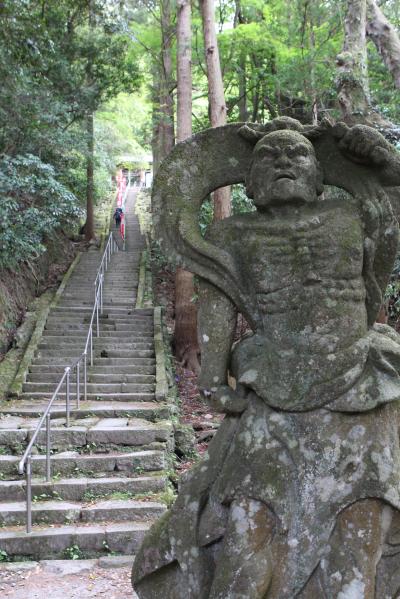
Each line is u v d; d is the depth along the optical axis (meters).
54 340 12.96
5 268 14.42
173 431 9.04
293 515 2.72
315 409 2.83
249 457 2.84
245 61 17.25
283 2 16.56
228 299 3.20
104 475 7.56
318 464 2.75
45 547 5.97
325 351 2.88
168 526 3.08
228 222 3.28
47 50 12.76
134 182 41.19
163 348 12.77
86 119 18.33
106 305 15.63
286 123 3.25
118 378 11.25
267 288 3.02
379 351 2.93
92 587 5.25
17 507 6.58
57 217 13.18
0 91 11.91
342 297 2.96
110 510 6.54
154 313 14.84
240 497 2.80
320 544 2.68
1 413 9.47
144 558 3.12
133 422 8.98
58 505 6.68
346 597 2.58
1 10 10.38
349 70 9.33
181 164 3.38
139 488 7.18
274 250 3.02
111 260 20.06
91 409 9.46
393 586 2.70
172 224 3.34
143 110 28.81
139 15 20.23
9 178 11.09
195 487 3.06
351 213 3.10
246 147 3.34
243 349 3.12
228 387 3.10
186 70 13.72
